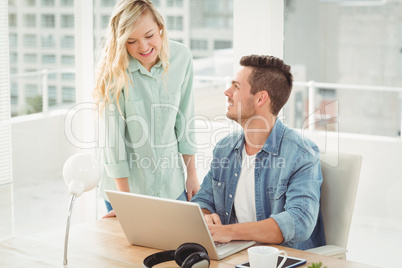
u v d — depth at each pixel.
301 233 2.13
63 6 4.46
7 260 1.95
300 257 1.93
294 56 3.18
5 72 3.88
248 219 2.40
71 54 4.45
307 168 2.25
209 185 2.53
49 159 4.42
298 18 3.14
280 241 2.10
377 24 2.92
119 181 2.80
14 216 4.24
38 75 4.55
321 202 2.37
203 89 3.99
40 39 4.54
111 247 2.08
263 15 3.24
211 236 1.91
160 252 1.93
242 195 2.41
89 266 1.90
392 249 3.06
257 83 2.34
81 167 1.97
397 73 2.90
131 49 2.69
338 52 3.04
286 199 2.24
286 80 2.36
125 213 2.04
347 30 3.00
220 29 3.95
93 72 4.07
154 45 2.69
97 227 2.31
